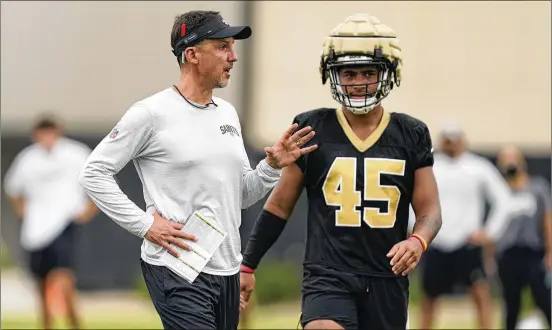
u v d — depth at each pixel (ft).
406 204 70.44
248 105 208.33
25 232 137.59
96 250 208.23
